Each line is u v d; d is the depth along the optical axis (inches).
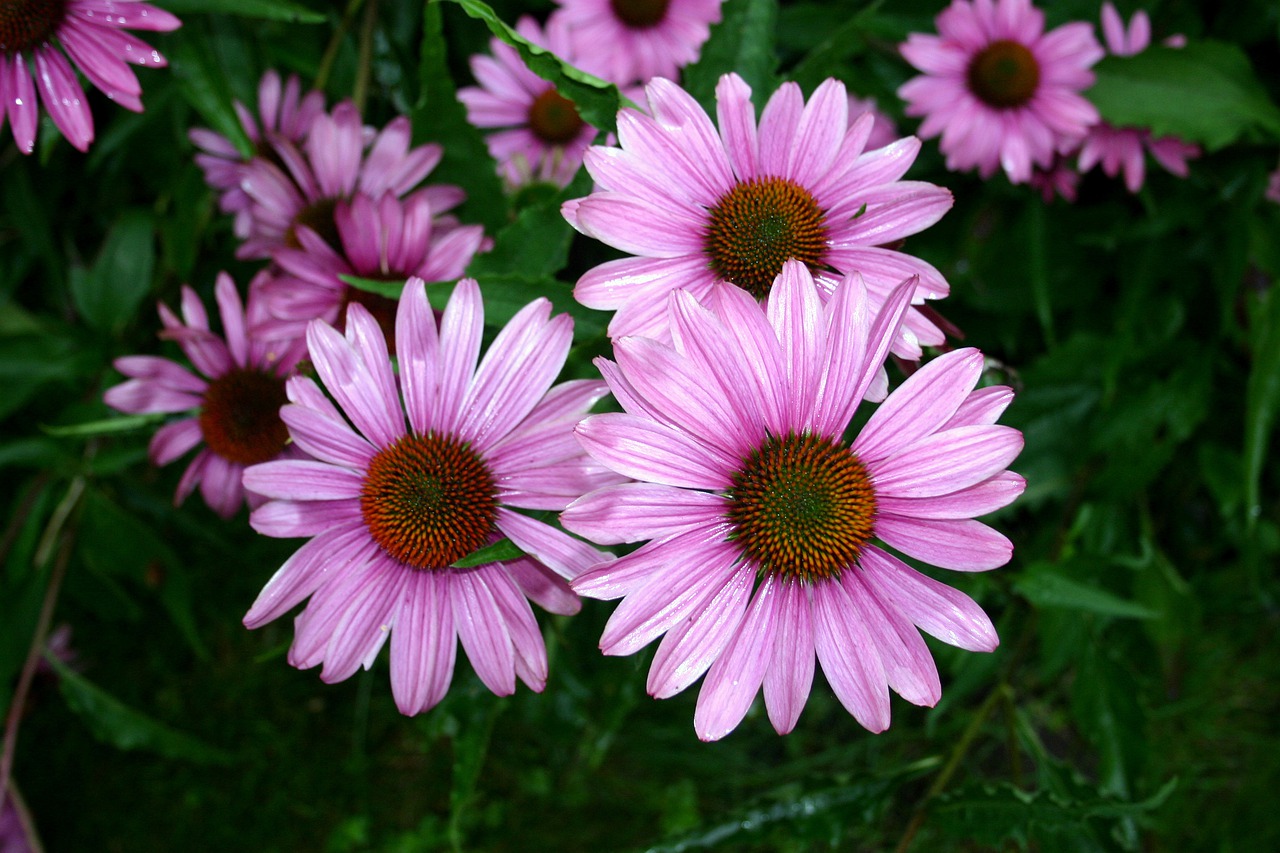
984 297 28.7
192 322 23.3
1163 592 29.1
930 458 18.8
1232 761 31.8
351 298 22.4
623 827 31.2
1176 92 26.2
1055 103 26.0
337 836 31.0
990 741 31.7
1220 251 28.2
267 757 31.9
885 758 31.4
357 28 26.7
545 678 19.9
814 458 18.8
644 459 18.4
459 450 19.8
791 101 19.6
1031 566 23.8
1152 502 32.2
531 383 19.8
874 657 18.9
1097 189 29.4
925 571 22.4
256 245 24.5
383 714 31.9
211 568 32.3
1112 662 25.9
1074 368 27.8
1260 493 31.9
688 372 18.4
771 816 23.5
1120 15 28.2
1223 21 28.8
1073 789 23.4
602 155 19.2
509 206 24.5
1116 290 30.2
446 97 23.2
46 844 31.2
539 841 31.1
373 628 20.1
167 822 31.5
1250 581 30.9
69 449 26.7
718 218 19.5
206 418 23.4
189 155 27.6
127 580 31.9
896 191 19.6
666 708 31.0
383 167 23.8
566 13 26.5
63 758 31.7
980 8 26.0
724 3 21.0
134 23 21.2
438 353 19.8
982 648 18.7
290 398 19.9
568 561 19.6
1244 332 28.0
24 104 21.5
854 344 18.7
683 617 18.6
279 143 24.0
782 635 18.9
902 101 27.7
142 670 32.5
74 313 29.4
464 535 19.8
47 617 27.2
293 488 19.9
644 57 26.7
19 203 28.3
